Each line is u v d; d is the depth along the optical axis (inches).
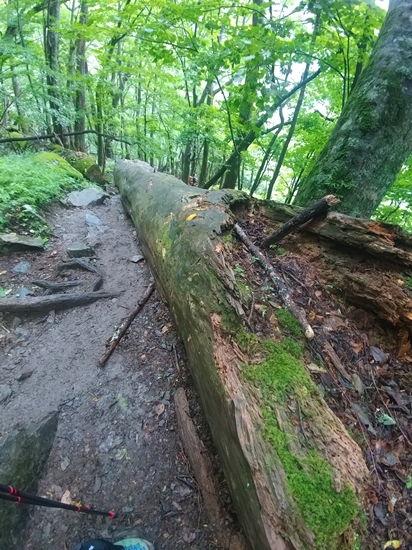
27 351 119.3
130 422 96.9
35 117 317.4
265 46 141.9
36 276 154.8
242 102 168.6
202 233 94.3
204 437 88.2
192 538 72.7
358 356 79.3
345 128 128.0
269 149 213.3
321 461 53.9
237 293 79.2
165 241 115.1
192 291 84.0
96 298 142.3
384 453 61.0
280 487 50.5
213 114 256.4
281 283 88.8
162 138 450.9
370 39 150.0
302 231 108.1
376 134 121.9
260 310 80.0
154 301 137.0
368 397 70.9
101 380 109.3
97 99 371.6
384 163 125.0
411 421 67.0
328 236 99.2
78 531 76.4
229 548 68.5
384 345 83.0
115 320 132.1
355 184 123.6
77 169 319.9
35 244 169.9
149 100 491.8
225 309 75.6
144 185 181.2
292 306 83.0
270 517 48.6
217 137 289.6
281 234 102.3
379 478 57.1
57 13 322.0
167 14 165.0
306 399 63.0
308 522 47.3
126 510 79.2
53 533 76.0
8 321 128.6
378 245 88.8
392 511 53.3
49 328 129.1
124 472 86.1
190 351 87.5
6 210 181.3
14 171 216.5
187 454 87.4
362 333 85.4
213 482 78.7
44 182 225.8
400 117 121.3
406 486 56.7
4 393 104.2
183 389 101.1
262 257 96.2
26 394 105.0
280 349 71.6
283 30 144.1
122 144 577.6
